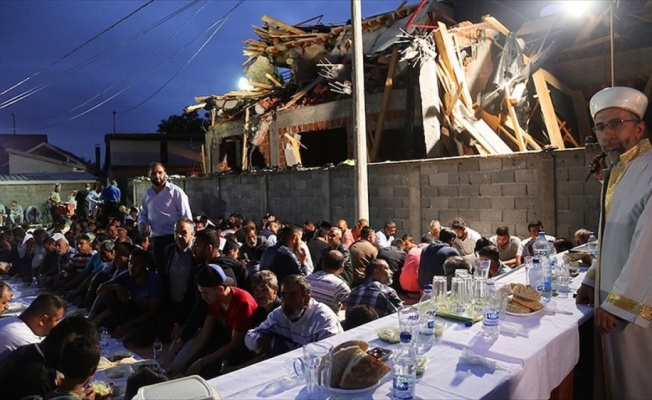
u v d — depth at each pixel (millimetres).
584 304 3176
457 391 1975
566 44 11438
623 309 2533
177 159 29766
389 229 9039
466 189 9078
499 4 17094
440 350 2424
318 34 17781
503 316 2896
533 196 8219
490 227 8781
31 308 3557
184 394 1772
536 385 2316
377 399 1972
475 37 12500
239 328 4070
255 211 13820
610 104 2799
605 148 2896
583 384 3645
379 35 16062
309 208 12102
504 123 11211
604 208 2969
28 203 25234
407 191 9992
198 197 16344
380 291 4422
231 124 17828
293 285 3389
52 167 31953
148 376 2578
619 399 2771
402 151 13359
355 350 2113
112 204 16672
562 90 11641
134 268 5578
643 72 10828
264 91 18844
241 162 17922
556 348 2555
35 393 2793
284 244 6344
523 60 11695
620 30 10898
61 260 8539
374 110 13391
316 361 2096
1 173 32375
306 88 15766
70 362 2568
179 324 5566
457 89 11141
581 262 4375
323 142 17109
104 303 6070
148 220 6375
